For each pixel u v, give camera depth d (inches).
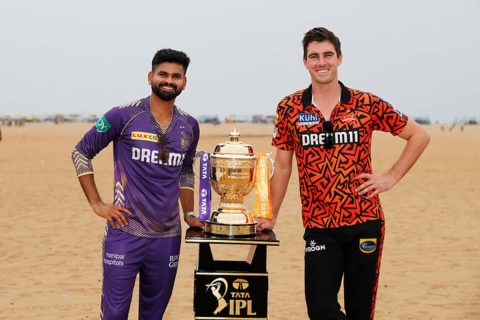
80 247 343.0
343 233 139.7
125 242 141.8
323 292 140.1
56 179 707.4
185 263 306.8
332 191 138.9
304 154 141.0
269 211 144.6
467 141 1959.9
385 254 331.3
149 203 141.7
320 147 139.2
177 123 143.7
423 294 254.4
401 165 141.1
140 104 142.3
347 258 142.4
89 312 227.8
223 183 141.6
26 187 627.2
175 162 143.0
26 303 238.4
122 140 141.9
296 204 520.1
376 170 871.7
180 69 139.2
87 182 142.3
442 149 1419.8
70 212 466.3
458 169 861.8
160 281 146.1
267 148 1438.2
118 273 142.2
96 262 307.9
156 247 143.6
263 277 138.8
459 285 267.9
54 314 224.8
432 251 338.0
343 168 138.3
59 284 266.4
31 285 264.4
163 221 143.3
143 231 142.2
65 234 380.5
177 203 146.9
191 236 137.6
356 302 143.7
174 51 139.2
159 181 141.8
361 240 139.3
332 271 140.7
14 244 350.0
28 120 7839.6
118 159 142.9
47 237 370.9
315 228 141.9
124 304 143.6
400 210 488.1
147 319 148.6
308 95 141.2
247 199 548.4
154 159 140.6
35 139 1974.7
